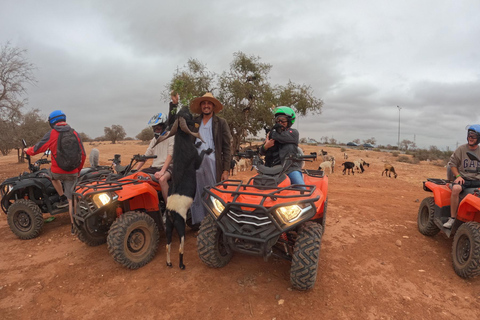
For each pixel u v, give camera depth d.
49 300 3.60
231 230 3.61
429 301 3.56
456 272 4.25
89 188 4.42
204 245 4.02
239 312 3.28
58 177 5.37
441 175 18.88
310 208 3.56
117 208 4.67
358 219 6.75
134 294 3.66
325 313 3.27
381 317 3.22
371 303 3.48
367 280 4.00
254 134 26.77
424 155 35.31
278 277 4.01
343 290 3.73
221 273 4.12
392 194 11.25
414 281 4.03
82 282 3.99
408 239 5.55
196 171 4.86
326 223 6.39
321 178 5.11
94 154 6.64
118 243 4.05
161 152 5.45
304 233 3.64
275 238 3.55
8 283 4.02
